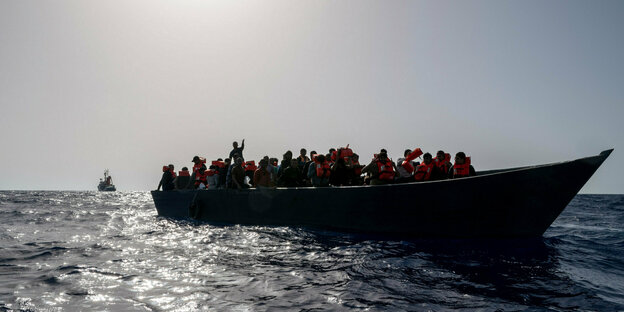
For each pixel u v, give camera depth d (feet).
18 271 16.06
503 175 19.70
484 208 20.27
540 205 19.54
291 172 31.83
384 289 12.60
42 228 35.68
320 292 12.43
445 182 21.03
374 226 23.67
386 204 23.11
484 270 14.93
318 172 29.76
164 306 11.17
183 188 45.65
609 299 11.39
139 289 13.06
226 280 14.26
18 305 11.21
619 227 31.53
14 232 32.04
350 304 11.12
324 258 17.99
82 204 95.55
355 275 14.53
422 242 20.80
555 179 18.94
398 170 28.30
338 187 25.53
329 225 26.11
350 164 29.53
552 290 12.31
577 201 99.40
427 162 25.09
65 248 22.50
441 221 21.31
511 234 20.59
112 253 20.66
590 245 20.07
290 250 20.49
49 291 12.80
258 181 32.96
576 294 11.84
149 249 21.89
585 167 18.37
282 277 14.57
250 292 12.59
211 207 37.45
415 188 21.98
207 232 29.12
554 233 26.73
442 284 13.14
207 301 11.63
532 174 19.21
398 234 22.71
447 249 18.89
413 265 15.87
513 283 13.12
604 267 15.56
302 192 27.89
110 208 76.69
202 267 16.69
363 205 24.16
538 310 10.44
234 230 29.45
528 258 16.93
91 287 13.32
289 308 10.86
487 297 11.62
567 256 17.34
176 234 28.84
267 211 30.91
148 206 86.48
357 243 21.47
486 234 20.70
